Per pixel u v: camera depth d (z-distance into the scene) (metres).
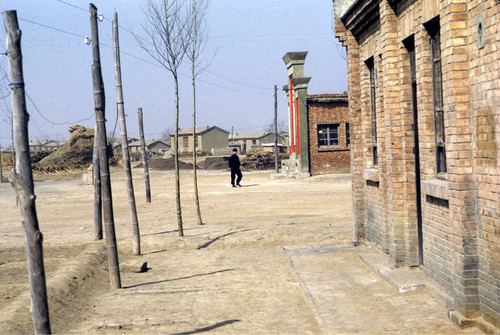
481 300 6.48
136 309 8.74
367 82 11.75
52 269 12.23
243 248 13.84
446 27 6.71
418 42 8.16
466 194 6.56
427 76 8.03
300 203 21.53
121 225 18.27
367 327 6.84
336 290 8.78
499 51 5.85
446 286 7.54
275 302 8.68
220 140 102.12
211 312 8.36
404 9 8.78
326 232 14.53
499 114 5.89
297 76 35.66
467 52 6.58
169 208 22.08
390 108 9.37
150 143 133.62
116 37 13.00
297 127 35.25
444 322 6.75
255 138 126.38
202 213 20.12
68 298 9.33
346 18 11.82
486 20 6.09
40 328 5.28
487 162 6.19
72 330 7.77
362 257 10.68
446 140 6.91
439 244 7.74
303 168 34.59
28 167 5.22
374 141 11.75
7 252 14.75
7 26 5.18
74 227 18.33
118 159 61.03
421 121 8.27
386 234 10.60
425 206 8.30
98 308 8.93
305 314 7.92
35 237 5.24
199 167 57.12
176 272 11.52
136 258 13.30
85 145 60.06
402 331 6.57
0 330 7.30
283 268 11.05
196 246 14.23
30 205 5.22
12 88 5.17
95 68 10.22
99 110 10.21
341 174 33.75
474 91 6.45
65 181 43.94
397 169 9.40
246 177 39.25
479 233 6.46
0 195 32.03
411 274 8.90
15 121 5.18
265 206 21.19
